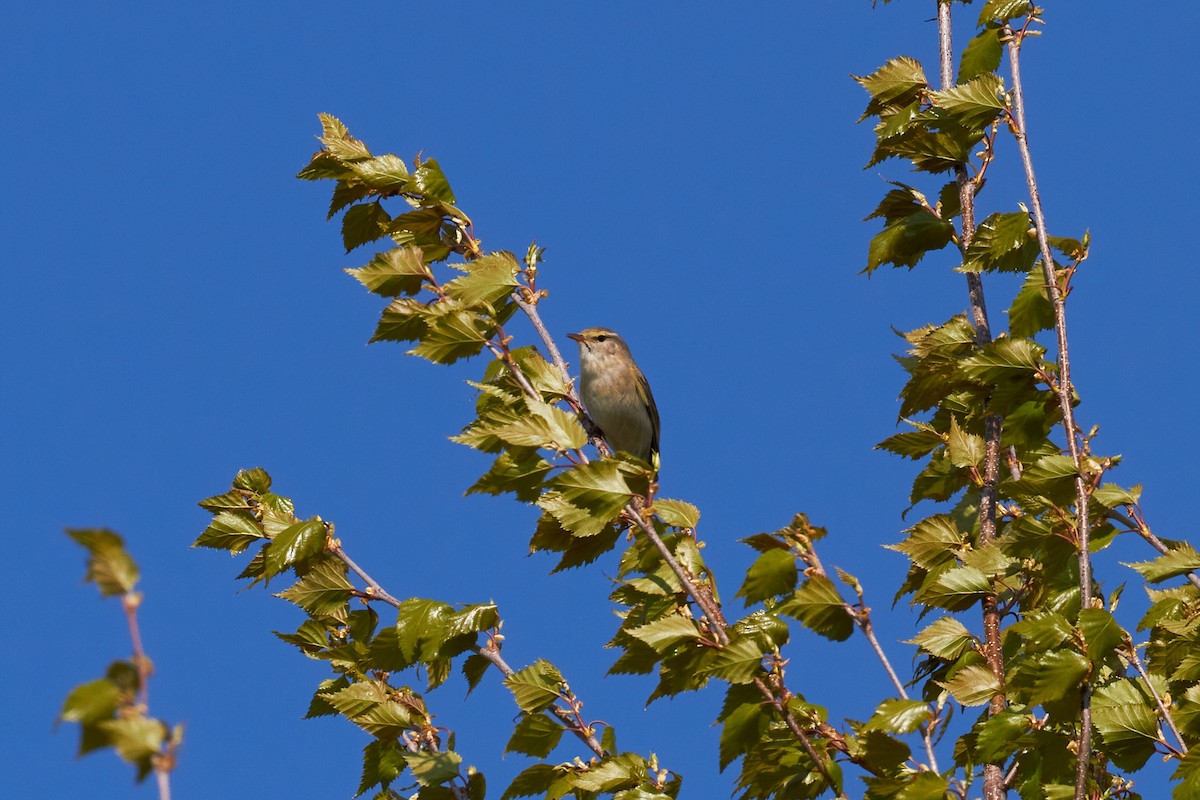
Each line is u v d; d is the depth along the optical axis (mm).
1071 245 10172
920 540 9734
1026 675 8305
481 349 9547
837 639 8703
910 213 11352
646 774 8984
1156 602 10164
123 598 4027
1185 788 8414
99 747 3977
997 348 9703
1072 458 9133
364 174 10641
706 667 8695
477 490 8836
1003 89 10531
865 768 8820
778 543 8719
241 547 10461
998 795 8773
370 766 10188
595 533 8719
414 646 9305
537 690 9398
